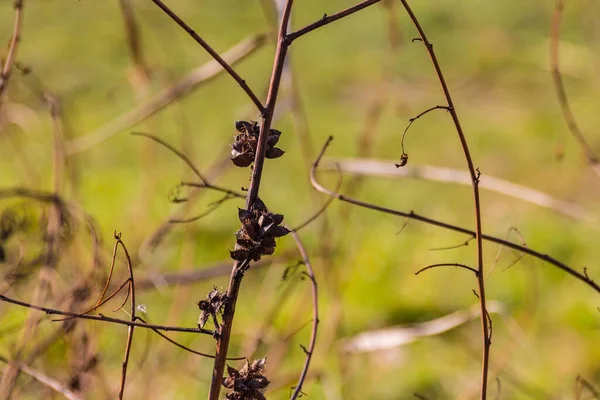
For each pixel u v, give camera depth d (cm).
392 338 146
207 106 386
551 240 254
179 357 169
